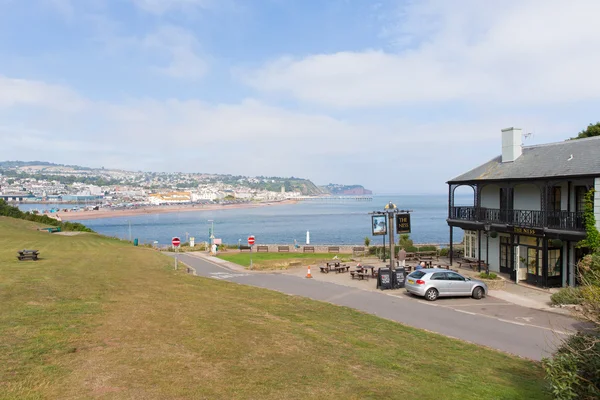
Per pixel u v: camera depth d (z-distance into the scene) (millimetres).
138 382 7043
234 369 8133
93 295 13742
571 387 7027
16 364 7309
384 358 10297
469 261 30562
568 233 21453
